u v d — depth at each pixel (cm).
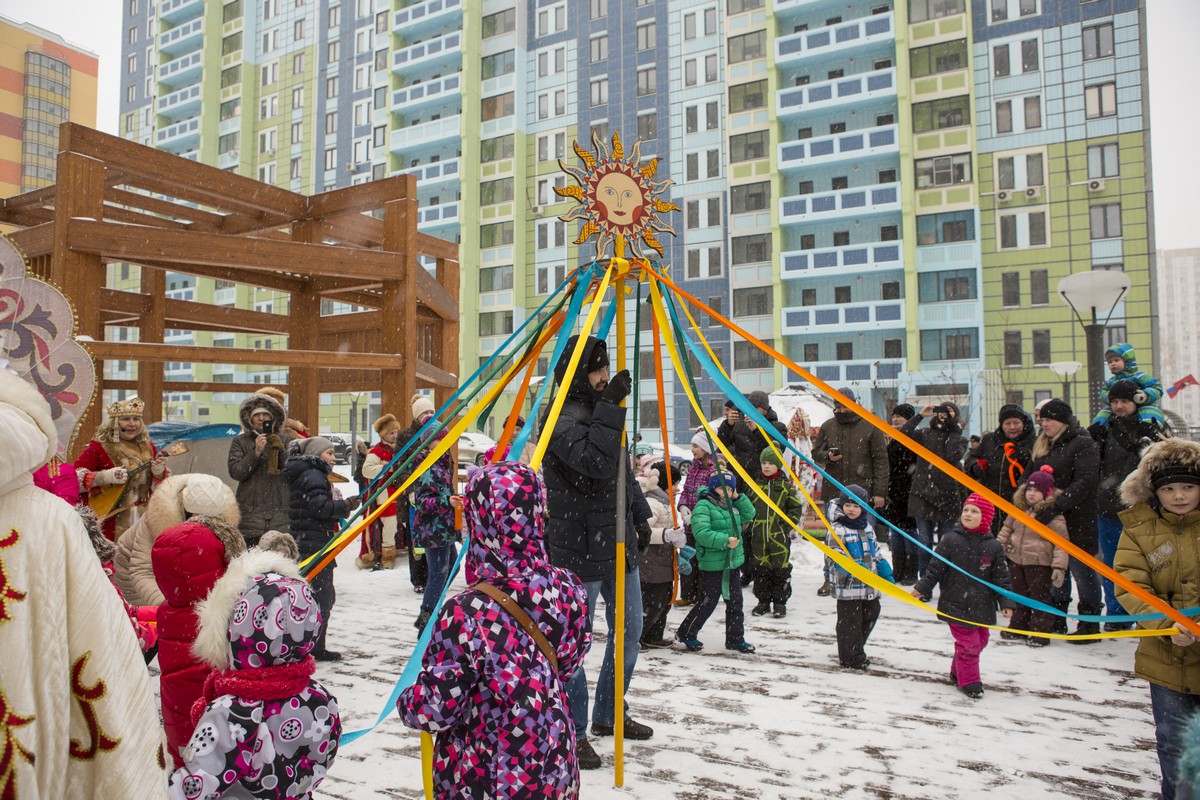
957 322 2941
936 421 767
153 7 5575
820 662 527
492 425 3534
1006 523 620
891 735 384
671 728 393
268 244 821
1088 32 2856
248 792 202
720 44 3438
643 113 3578
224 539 279
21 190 5338
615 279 361
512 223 3838
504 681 195
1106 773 340
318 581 506
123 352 747
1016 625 607
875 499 777
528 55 3903
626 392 338
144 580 345
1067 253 2853
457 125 3912
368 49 4469
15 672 133
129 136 5638
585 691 342
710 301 3375
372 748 363
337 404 4334
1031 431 698
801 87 3134
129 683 146
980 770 342
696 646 562
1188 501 295
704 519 552
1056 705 435
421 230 4031
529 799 193
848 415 803
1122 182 2794
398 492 315
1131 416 574
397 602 716
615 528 344
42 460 142
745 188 3306
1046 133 2900
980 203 2980
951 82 2967
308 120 4672
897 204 2969
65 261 754
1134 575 305
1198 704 291
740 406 343
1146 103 2773
